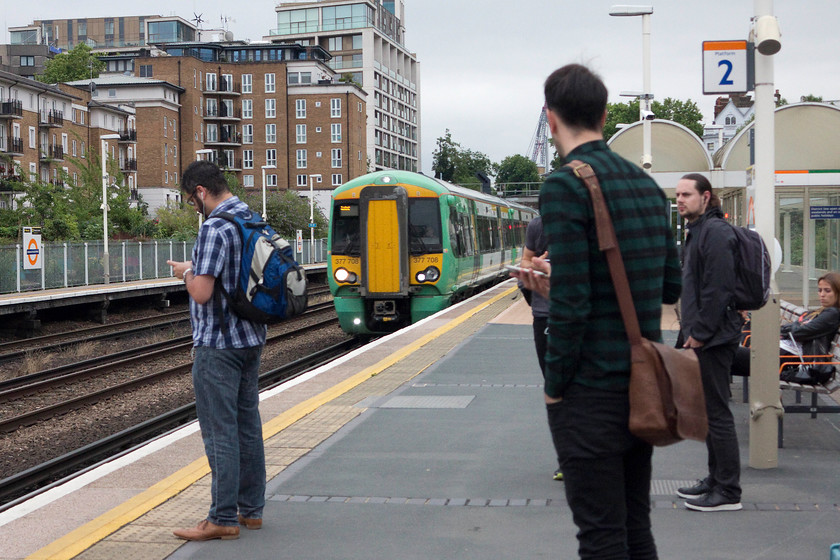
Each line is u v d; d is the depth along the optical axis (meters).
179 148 97.50
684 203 5.64
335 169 104.38
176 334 25.27
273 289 5.14
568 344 3.09
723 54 6.58
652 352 3.14
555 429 3.26
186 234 49.34
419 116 148.62
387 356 13.09
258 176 104.19
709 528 5.23
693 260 5.60
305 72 105.75
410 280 20.20
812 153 16.72
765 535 5.09
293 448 7.46
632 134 20.48
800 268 18.12
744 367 7.60
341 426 8.30
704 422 3.20
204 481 6.50
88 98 79.19
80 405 13.51
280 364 18.42
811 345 7.33
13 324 26.00
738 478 5.58
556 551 4.92
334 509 5.78
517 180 131.12
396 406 9.25
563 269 3.08
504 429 8.08
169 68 97.50
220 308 5.13
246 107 104.06
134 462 7.05
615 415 3.17
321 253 60.19
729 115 84.50
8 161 42.50
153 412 13.33
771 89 6.55
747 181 7.02
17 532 5.36
